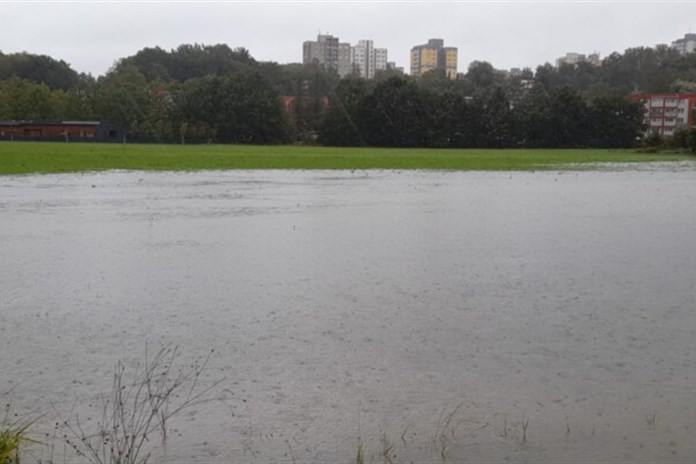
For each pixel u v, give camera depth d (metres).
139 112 99.94
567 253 12.91
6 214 18.48
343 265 11.66
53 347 7.21
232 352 7.07
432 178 36.00
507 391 6.11
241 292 9.68
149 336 7.60
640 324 8.13
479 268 11.45
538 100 98.69
